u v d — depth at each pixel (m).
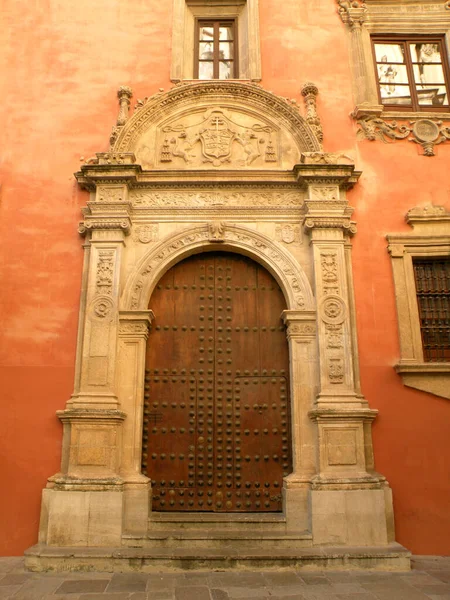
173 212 8.05
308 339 7.51
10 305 7.63
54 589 5.49
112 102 8.69
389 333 7.62
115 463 6.89
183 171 8.18
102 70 8.85
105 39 9.03
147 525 6.79
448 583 5.70
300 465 7.06
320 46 9.07
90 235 7.89
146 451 7.42
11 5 9.22
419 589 5.50
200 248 8.01
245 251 7.99
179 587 5.55
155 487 7.29
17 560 6.56
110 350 7.27
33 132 8.48
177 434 7.51
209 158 8.44
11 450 7.08
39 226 8.01
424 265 8.08
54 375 7.36
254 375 7.75
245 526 6.82
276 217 8.07
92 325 7.37
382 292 7.79
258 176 8.23
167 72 8.90
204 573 6.04
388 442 7.19
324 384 7.21
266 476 7.36
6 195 8.12
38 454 7.07
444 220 8.01
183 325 7.93
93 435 6.91
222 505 7.25
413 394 7.37
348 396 7.13
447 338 7.78
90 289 7.53
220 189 8.20
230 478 7.36
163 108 8.62
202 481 7.34
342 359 7.31
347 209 7.98
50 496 6.80
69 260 7.86
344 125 8.60
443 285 7.98
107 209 7.86
